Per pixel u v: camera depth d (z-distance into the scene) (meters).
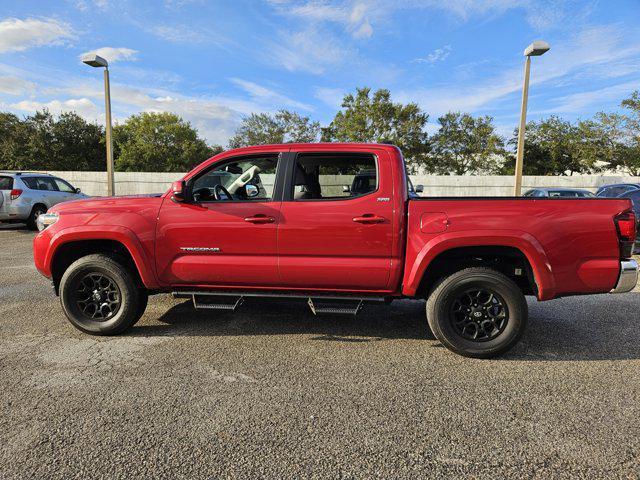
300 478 2.13
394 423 2.64
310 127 44.84
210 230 3.88
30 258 8.26
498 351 3.60
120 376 3.27
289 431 2.54
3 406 2.81
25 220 12.23
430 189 21.72
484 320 3.66
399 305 5.33
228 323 4.55
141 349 3.82
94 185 22.69
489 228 3.50
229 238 3.87
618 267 3.47
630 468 2.21
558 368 3.47
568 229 3.47
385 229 3.68
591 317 4.88
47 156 41.28
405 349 3.87
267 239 3.82
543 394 3.02
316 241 3.76
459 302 3.69
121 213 4.01
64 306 4.09
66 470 2.18
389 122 38.25
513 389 3.10
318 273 3.80
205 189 4.29
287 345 3.95
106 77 15.89
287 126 45.03
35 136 40.53
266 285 3.96
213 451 2.34
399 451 2.36
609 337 4.21
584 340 4.13
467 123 39.19
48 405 2.83
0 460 2.26
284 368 3.44
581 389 3.10
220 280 3.98
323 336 4.19
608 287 3.50
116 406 2.82
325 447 2.39
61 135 42.38
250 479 2.12
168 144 51.41
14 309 4.98
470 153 39.91
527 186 21.52
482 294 3.68
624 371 3.42
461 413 2.76
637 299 5.67
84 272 4.05
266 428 2.57
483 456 2.31
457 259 3.80
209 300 4.86
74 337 4.10
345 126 38.53
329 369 3.43
